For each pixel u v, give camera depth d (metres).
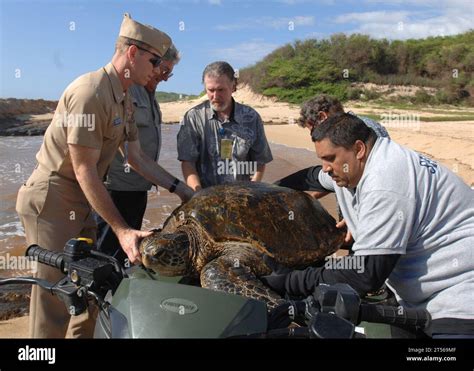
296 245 2.89
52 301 3.37
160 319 1.83
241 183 3.27
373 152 2.40
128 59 3.25
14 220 7.62
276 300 2.41
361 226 2.33
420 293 2.38
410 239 2.35
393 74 43.31
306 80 41.16
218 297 1.93
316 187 3.71
